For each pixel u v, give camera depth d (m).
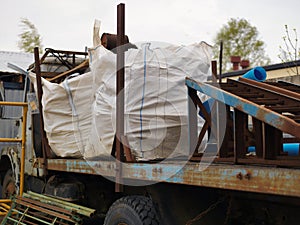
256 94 4.13
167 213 4.38
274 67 10.80
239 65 16.38
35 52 6.01
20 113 7.65
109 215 4.72
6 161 7.90
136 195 4.76
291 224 3.76
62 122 5.48
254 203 4.16
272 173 3.01
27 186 7.18
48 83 5.69
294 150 4.42
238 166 3.35
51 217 5.73
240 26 23.70
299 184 2.82
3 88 7.81
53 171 6.15
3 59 9.12
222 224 4.37
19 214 6.36
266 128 3.54
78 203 5.95
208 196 4.43
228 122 4.15
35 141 6.66
